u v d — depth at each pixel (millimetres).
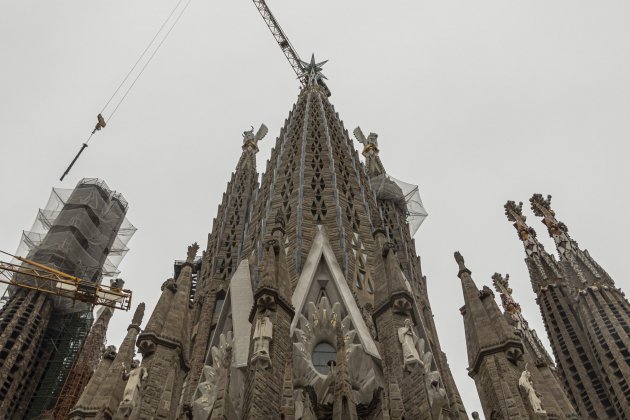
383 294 37875
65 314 85375
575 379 80000
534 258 98500
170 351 36531
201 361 46594
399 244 66500
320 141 64625
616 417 73125
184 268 43281
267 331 32062
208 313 54562
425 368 34406
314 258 41844
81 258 91250
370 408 30672
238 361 34031
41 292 83250
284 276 36688
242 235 66312
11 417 71000
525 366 35969
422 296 61031
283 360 31734
